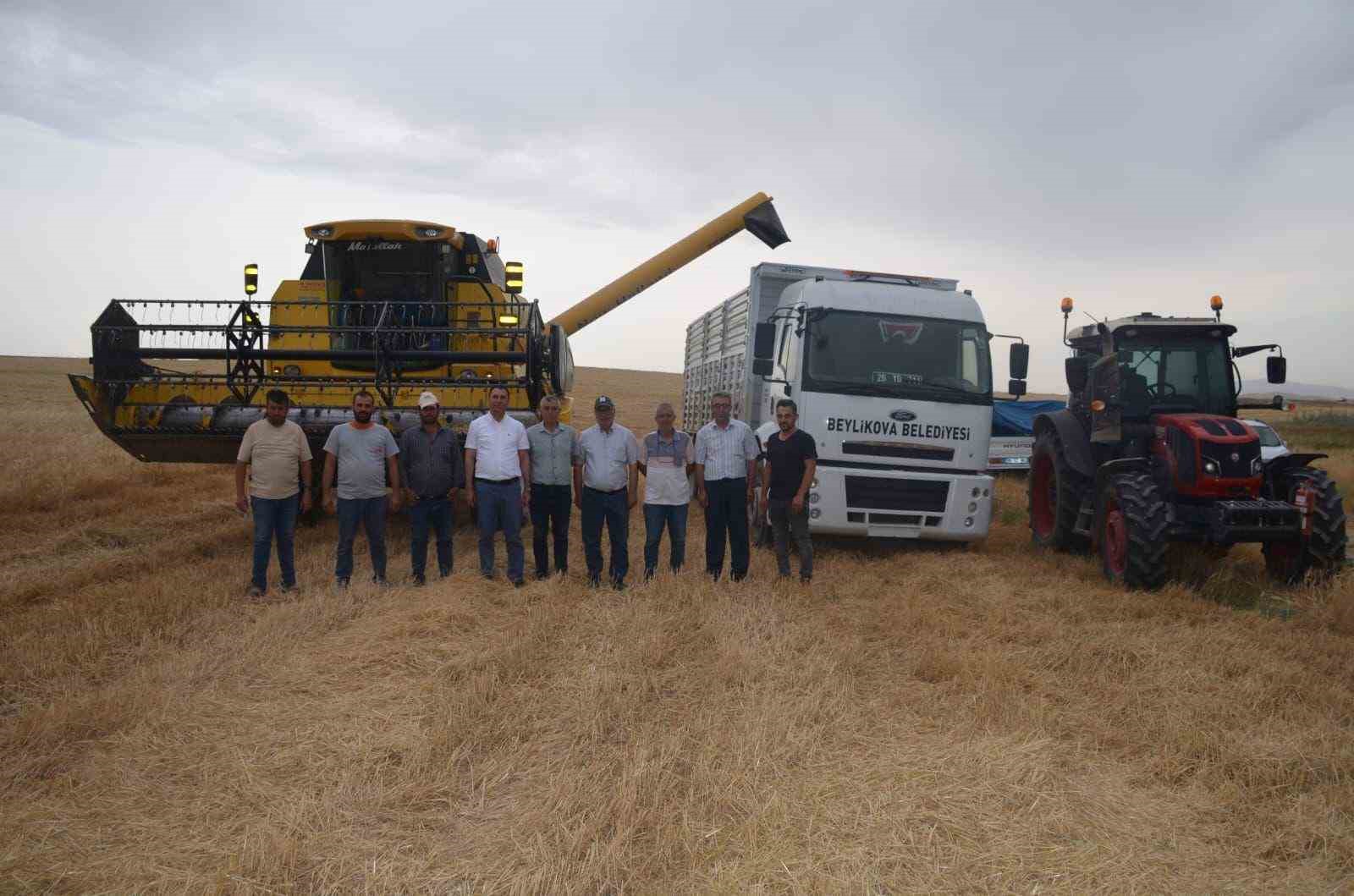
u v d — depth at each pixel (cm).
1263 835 374
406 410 946
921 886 325
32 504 1176
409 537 1016
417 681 523
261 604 700
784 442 812
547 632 618
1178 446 817
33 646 565
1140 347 900
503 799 390
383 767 411
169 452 977
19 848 343
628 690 507
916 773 411
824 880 323
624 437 791
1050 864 343
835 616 696
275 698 501
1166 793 410
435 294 1107
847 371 941
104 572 796
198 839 354
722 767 414
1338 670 584
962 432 952
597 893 318
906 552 981
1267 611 756
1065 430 973
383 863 336
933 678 560
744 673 539
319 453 995
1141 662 591
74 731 447
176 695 496
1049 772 416
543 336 1015
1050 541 1020
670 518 810
